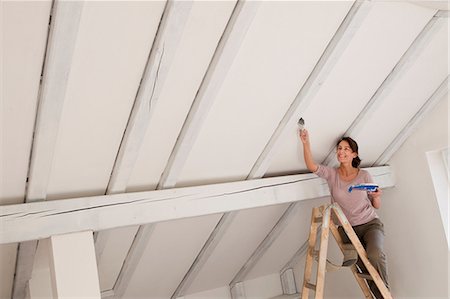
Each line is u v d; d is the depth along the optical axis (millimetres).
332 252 4281
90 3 1945
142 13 2090
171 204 2877
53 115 2180
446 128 3582
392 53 3078
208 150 2961
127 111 2453
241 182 3230
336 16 2627
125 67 2254
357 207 3473
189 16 2193
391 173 3943
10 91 2057
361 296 4098
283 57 2684
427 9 2873
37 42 1965
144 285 3773
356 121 3473
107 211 2643
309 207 3967
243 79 2660
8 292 3223
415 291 3822
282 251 4324
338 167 3742
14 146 2268
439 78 3439
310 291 4457
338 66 2938
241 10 2250
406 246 3871
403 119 3660
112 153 2611
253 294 4480
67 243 2482
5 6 1803
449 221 3648
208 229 3576
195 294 4270
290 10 2447
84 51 2094
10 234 2359
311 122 3246
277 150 3244
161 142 2717
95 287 2473
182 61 2373
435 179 3705
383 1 2654
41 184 2453
